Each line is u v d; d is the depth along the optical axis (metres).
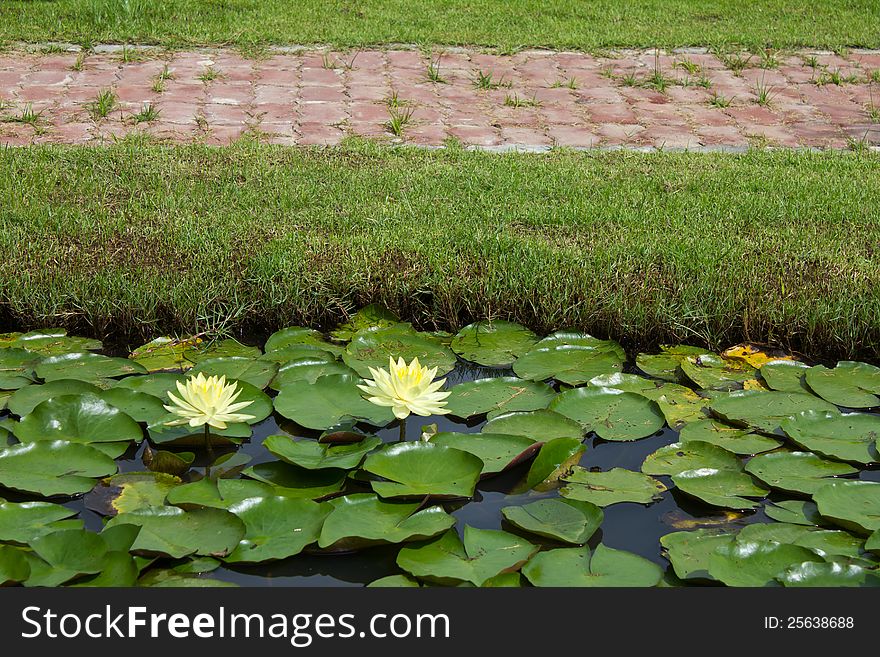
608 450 2.87
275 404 2.92
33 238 4.02
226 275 3.73
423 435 2.77
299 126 5.91
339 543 2.27
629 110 6.52
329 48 7.61
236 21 8.09
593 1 9.51
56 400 2.79
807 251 4.09
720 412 2.95
